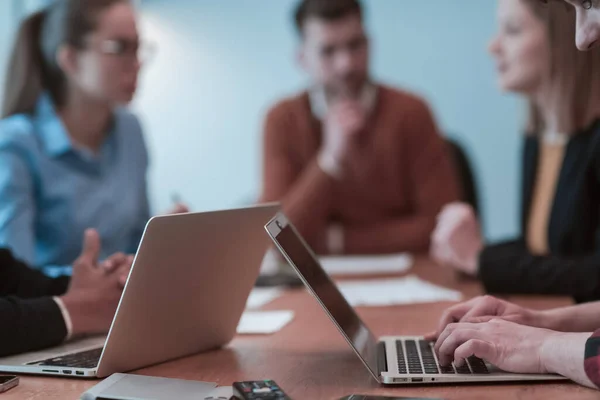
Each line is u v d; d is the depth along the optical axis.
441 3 4.14
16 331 1.09
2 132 2.05
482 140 4.16
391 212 3.01
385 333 1.28
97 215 2.21
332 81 3.07
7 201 1.96
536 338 0.92
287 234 1.06
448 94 4.18
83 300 1.20
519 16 1.96
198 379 0.99
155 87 4.47
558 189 1.89
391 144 2.97
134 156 2.43
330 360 1.08
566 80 1.85
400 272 2.20
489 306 1.09
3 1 2.93
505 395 0.85
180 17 4.42
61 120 2.18
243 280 1.17
